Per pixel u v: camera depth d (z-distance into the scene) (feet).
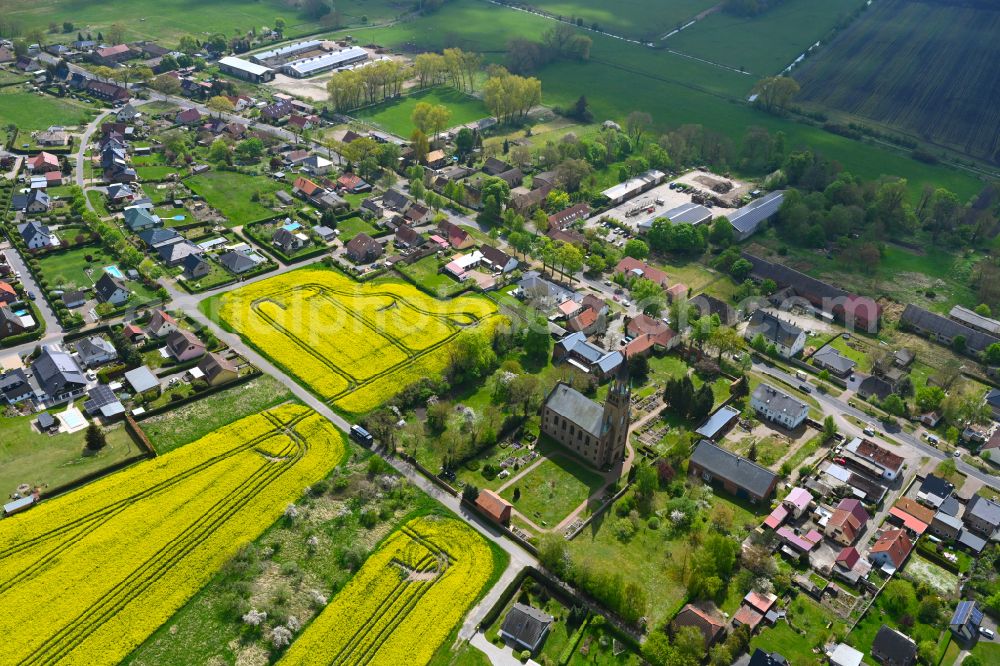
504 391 631.97
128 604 447.83
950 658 442.09
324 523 508.53
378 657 425.69
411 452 572.10
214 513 510.58
